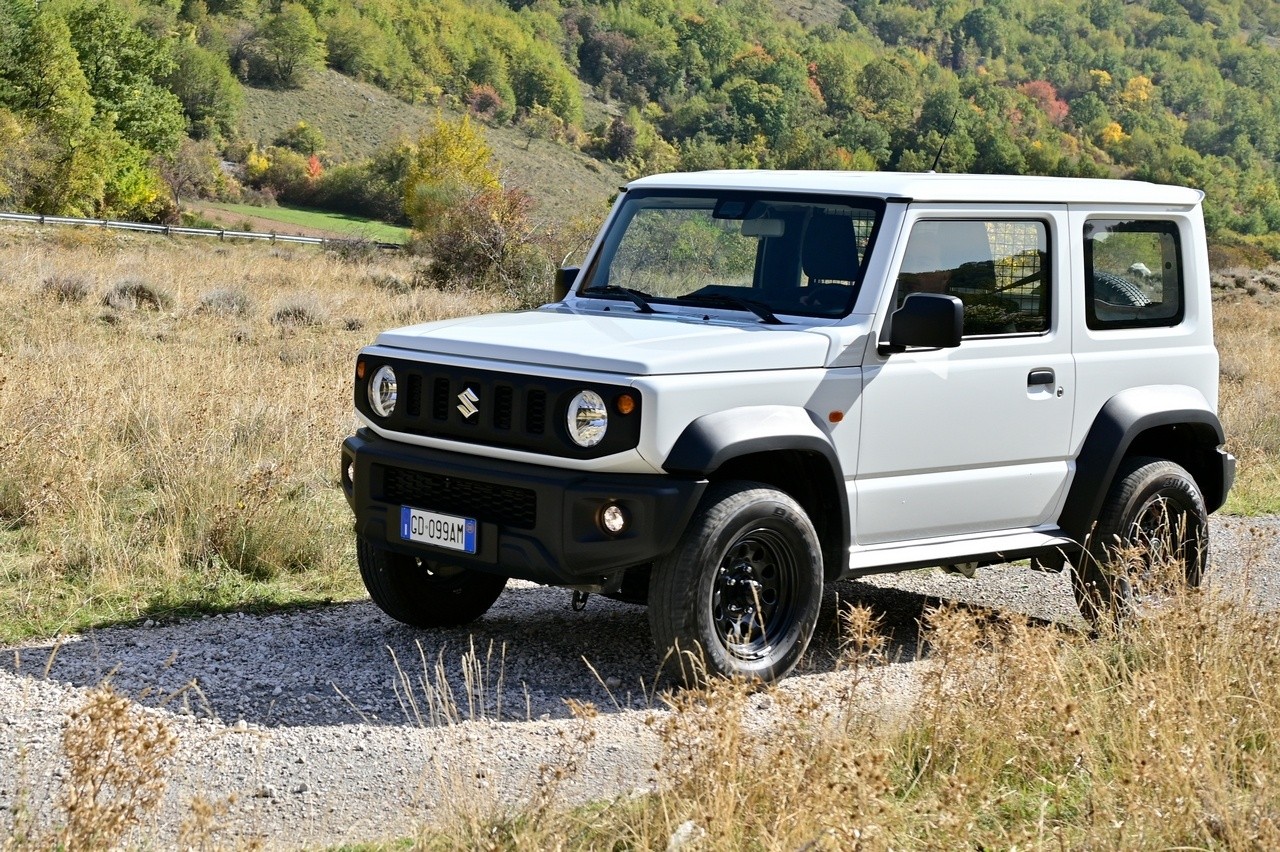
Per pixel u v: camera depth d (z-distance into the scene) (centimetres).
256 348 1595
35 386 970
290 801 427
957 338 533
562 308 623
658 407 495
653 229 623
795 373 536
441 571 619
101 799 409
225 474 796
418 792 414
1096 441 632
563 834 379
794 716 470
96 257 2764
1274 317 3341
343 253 3844
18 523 756
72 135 6675
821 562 548
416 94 18225
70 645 578
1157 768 391
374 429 570
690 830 363
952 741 444
